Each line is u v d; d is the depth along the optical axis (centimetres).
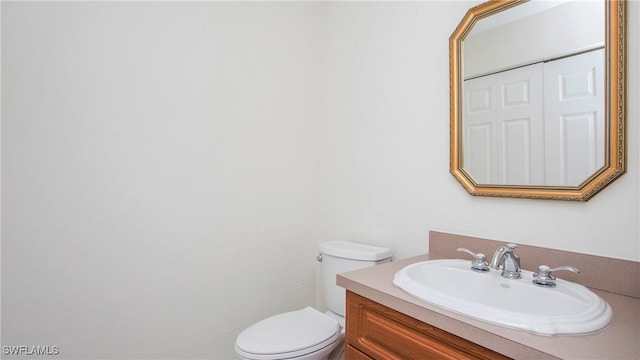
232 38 170
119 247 138
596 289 95
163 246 149
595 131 97
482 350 71
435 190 142
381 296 93
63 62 126
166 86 150
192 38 157
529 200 112
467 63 129
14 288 118
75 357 129
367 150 175
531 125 111
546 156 107
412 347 85
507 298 97
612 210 94
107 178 135
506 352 66
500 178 119
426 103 145
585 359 58
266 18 183
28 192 120
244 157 175
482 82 124
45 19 123
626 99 92
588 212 99
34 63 121
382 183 167
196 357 159
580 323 68
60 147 126
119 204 138
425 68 146
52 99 124
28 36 120
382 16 166
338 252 157
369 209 174
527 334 67
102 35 134
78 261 129
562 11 104
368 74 175
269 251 185
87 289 131
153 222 146
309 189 203
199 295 160
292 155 195
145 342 145
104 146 135
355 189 183
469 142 128
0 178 116
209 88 162
